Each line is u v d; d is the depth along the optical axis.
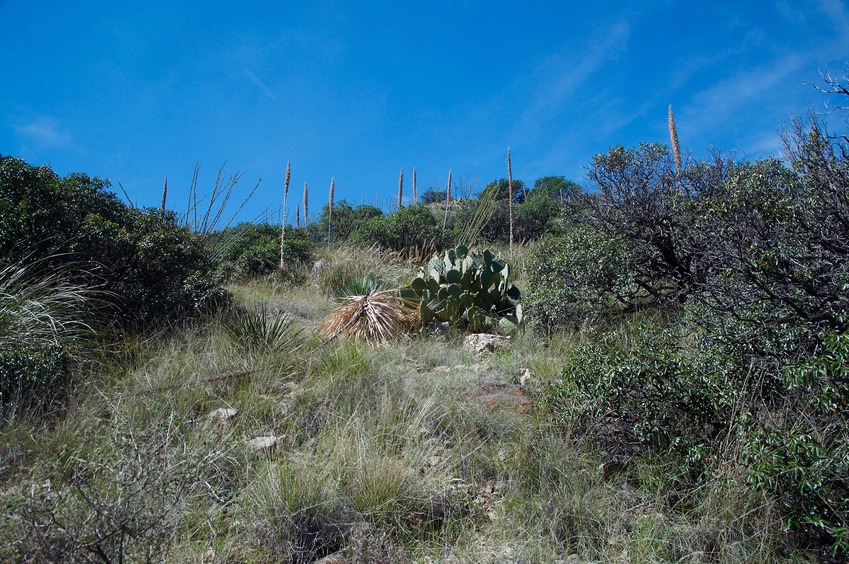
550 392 4.86
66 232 6.89
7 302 5.54
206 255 8.42
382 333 7.57
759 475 3.37
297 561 3.39
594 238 8.02
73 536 2.65
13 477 3.73
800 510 3.35
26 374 4.70
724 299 4.80
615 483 4.13
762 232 4.62
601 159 8.40
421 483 3.94
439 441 4.59
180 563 3.12
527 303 8.16
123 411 4.52
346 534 3.57
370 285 9.62
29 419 4.43
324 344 6.57
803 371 3.54
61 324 5.64
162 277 7.43
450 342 7.70
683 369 4.25
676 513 3.79
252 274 12.09
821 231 4.52
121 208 7.76
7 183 6.70
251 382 5.41
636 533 3.60
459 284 8.80
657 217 7.66
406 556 3.43
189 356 5.86
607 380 4.29
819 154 4.88
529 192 22.95
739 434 3.76
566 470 4.07
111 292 6.91
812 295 4.33
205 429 4.31
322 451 4.32
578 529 3.66
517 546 3.48
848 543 3.07
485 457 4.38
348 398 5.10
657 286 8.35
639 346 4.47
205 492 3.75
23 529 2.62
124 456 3.14
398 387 5.41
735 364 4.23
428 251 14.32
